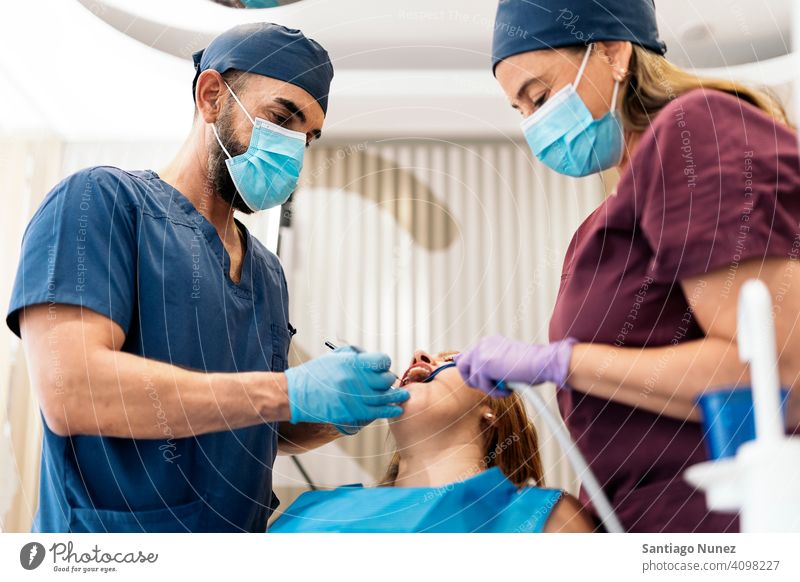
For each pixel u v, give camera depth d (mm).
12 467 1463
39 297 911
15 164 1683
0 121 1681
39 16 1594
